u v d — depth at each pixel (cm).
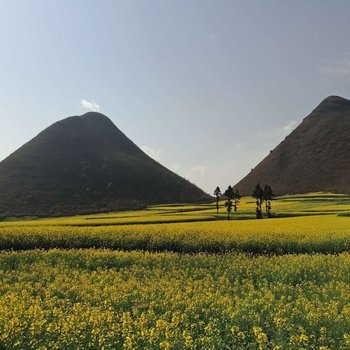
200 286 1822
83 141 18925
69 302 1612
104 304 1582
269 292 1631
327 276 2094
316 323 1291
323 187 18675
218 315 1405
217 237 3259
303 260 2445
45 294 1839
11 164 15838
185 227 4131
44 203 13688
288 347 1132
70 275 2262
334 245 3036
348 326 1258
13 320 1234
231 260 2602
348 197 11675
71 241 3534
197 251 3180
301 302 1517
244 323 1309
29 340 1203
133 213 9225
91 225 5475
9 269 2552
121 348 1165
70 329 1222
